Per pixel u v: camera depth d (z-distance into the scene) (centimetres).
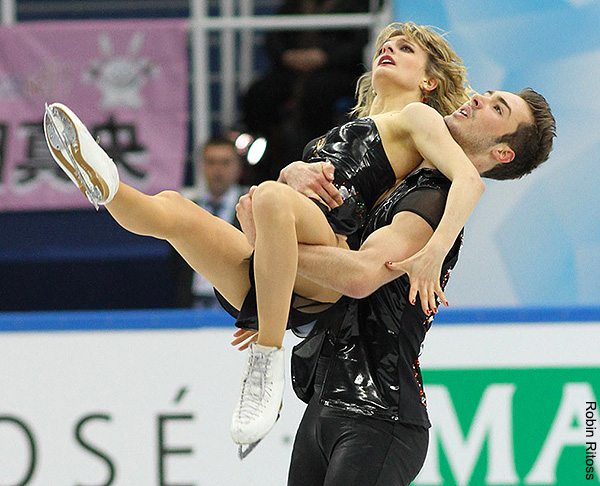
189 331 1448
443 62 1115
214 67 2195
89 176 936
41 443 1440
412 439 978
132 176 2091
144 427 1441
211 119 2188
